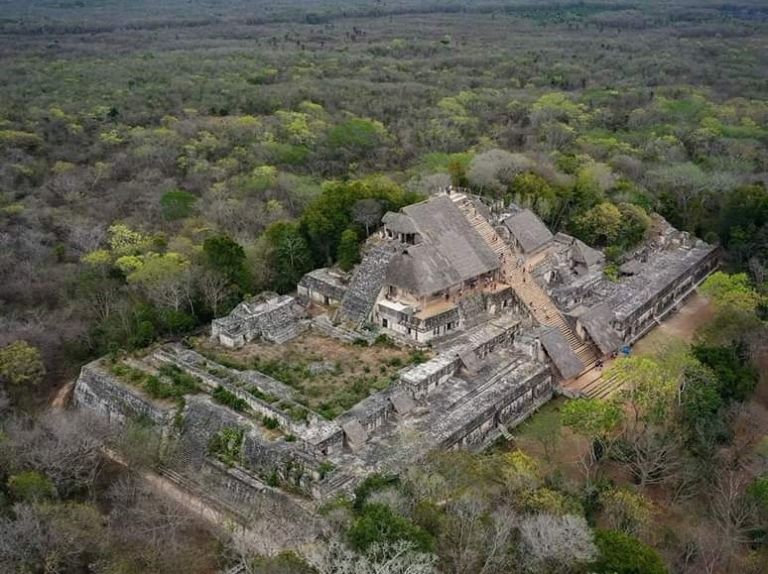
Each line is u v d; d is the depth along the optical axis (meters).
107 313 97.31
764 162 159.38
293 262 107.19
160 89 188.38
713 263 123.06
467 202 110.38
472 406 80.12
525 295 98.94
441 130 170.38
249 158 151.25
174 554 62.41
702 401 77.12
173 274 96.62
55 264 109.38
